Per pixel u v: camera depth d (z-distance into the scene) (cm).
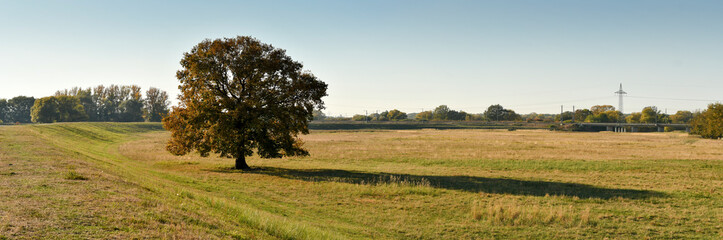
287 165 3934
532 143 7088
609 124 17250
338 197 2253
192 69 3069
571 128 16912
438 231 1669
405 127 17362
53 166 1892
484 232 1675
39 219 921
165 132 12762
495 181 2950
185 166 3531
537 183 2877
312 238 1224
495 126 18188
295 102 3403
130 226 955
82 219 958
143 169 2980
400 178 3017
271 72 3216
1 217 908
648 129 18712
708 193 2494
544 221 1828
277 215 1670
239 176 2877
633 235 1659
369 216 1867
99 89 17400
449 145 6612
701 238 1622
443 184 2784
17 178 1462
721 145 6781
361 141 7675
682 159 4275
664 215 1961
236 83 3303
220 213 1357
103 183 1494
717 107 9538
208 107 3125
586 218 1836
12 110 17950
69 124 8706
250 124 3177
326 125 17088
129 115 17088
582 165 3834
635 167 3697
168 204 1262
